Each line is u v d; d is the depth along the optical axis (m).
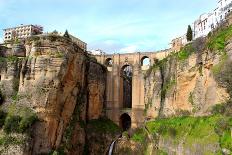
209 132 71.38
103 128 117.38
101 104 125.06
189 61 94.44
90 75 117.75
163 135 92.94
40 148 87.81
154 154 94.56
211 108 79.50
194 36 131.50
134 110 123.88
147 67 136.50
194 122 82.19
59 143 94.19
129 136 114.38
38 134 87.88
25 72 93.31
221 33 82.25
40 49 94.44
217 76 73.62
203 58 85.81
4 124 86.94
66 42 96.75
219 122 68.62
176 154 82.38
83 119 110.94
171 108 101.56
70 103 100.56
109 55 134.38
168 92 104.50
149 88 118.06
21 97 91.25
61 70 92.94
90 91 117.19
